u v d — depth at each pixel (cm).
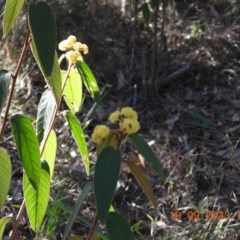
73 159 315
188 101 389
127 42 430
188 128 362
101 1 457
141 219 281
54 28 132
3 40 412
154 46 377
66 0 430
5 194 147
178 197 292
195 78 405
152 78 384
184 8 501
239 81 407
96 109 368
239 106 384
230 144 328
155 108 379
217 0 507
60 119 351
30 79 379
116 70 403
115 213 152
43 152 171
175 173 313
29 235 264
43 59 130
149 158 144
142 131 359
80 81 170
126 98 385
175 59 420
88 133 349
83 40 408
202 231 259
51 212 250
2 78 143
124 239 151
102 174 136
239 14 493
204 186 306
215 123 368
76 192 292
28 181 155
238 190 300
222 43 443
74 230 267
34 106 359
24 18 407
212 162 325
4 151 145
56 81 143
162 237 260
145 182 154
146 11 377
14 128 142
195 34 451
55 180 293
